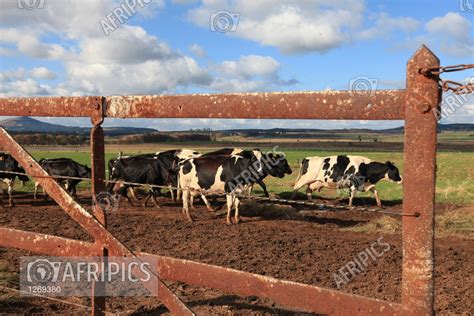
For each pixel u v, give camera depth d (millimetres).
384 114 2064
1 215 12180
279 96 2305
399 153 54188
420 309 2002
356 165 16797
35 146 71062
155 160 16062
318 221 12414
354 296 2146
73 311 4238
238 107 2416
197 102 2539
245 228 10773
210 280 2523
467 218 11141
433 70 1906
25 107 3270
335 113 2170
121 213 13391
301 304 2270
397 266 6898
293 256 7590
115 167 16156
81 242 2979
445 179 25031
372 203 17391
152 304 4484
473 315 4680
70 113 3035
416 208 1995
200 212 14031
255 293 2385
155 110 2701
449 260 7359
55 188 3064
